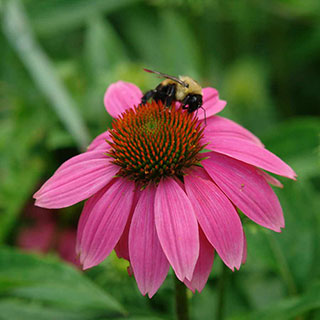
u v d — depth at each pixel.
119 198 0.42
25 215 0.56
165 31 0.61
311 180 0.55
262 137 0.53
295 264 0.48
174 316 0.48
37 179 0.56
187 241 0.40
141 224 0.41
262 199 0.41
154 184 0.42
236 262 0.40
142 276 0.40
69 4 0.65
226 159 0.42
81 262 0.41
